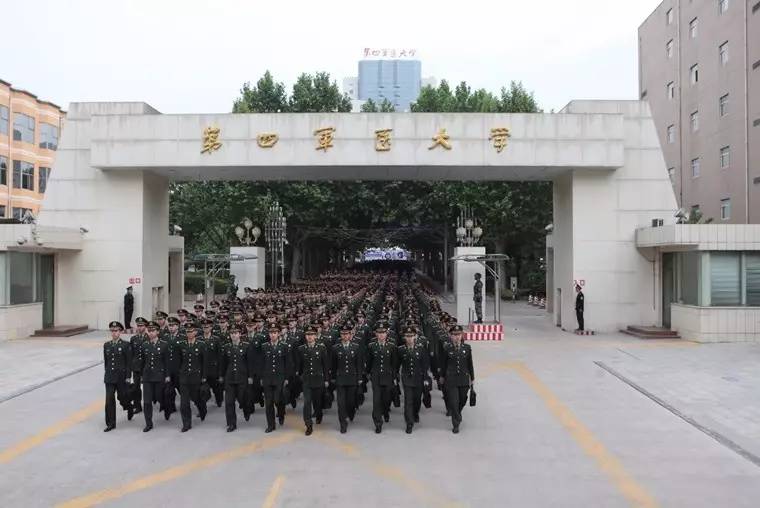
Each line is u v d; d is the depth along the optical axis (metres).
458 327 11.25
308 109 41.03
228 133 22.81
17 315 21.25
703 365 16.58
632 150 23.73
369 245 70.38
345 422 10.65
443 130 22.72
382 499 7.69
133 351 11.06
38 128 43.69
